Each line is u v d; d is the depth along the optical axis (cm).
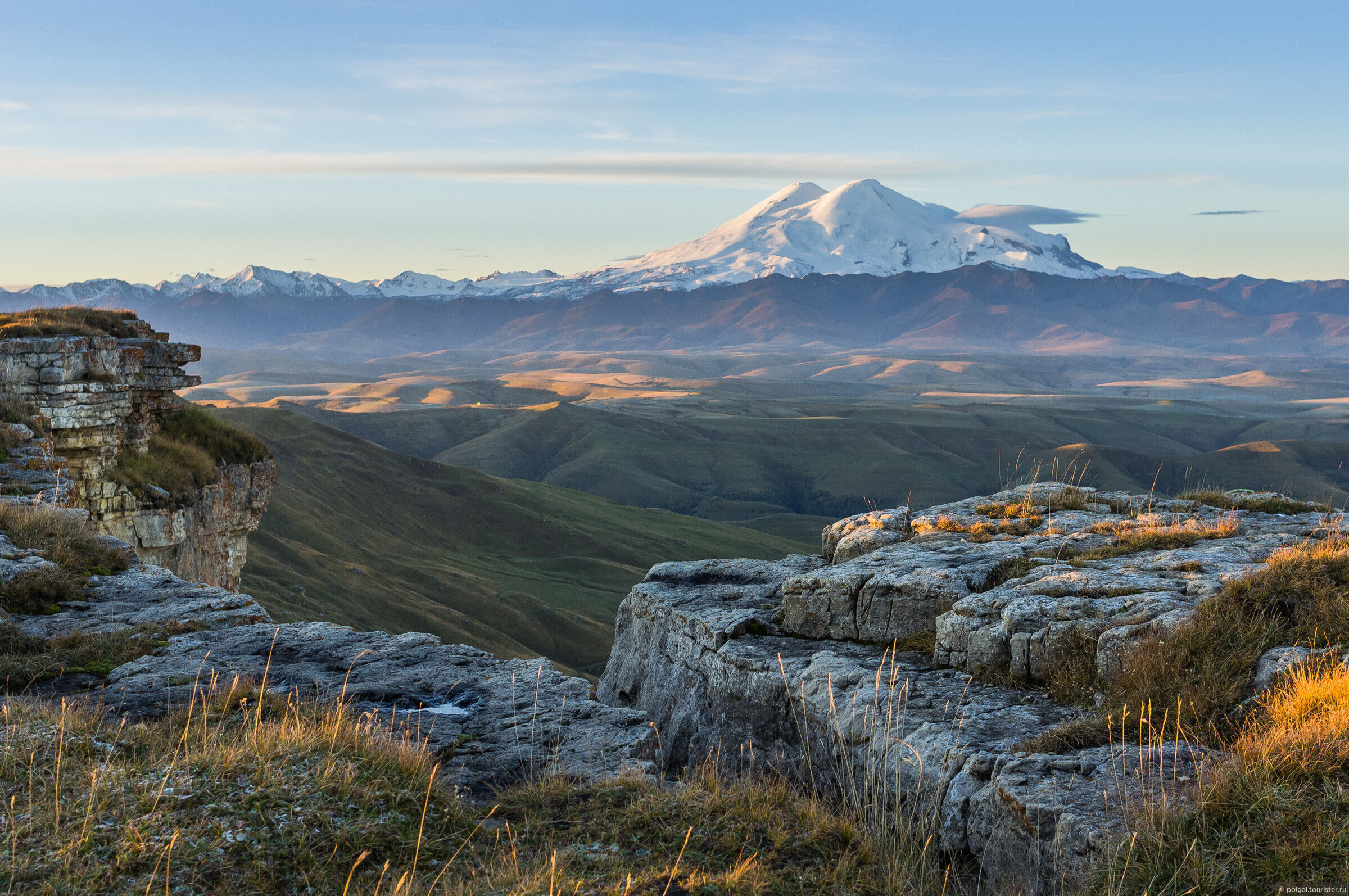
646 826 778
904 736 982
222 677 1170
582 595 13788
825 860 742
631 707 1619
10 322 3178
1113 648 991
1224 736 820
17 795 707
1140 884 630
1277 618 970
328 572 10588
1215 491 1756
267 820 696
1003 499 1775
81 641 1303
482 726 1070
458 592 12088
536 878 653
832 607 1339
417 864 684
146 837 655
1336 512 1554
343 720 903
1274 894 586
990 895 776
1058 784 775
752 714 1272
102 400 3011
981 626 1134
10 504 1950
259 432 17312
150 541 3114
